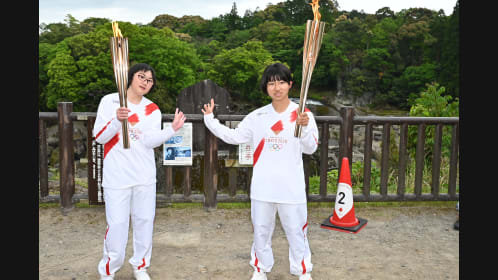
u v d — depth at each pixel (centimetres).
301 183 274
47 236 379
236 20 7612
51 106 3241
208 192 453
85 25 4738
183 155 449
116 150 267
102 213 441
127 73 262
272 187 270
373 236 392
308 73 253
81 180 599
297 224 275
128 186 270
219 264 327
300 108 258
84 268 316
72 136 437
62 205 438
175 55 3378
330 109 4788
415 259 341
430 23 6328
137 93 273
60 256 338
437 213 462
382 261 337
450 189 481
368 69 5603
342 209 411
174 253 347
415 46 5812
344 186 410
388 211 466
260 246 282
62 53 3061
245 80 3941
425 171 637
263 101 4066
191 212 450
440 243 377
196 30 7406
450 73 4622
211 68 4125
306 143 266
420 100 738
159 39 3425
